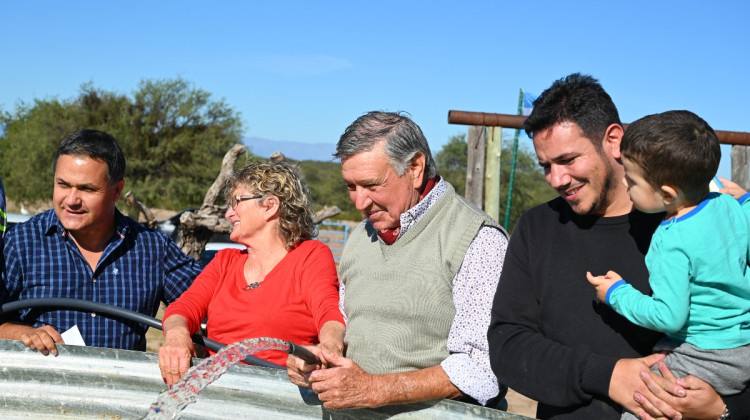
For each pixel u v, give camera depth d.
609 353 2.21
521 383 2.26
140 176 35.38
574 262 2.31
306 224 2.93
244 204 2.84
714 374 2.02
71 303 2.73
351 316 2.66
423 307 2.51
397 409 2.36
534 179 29.69
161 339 8.92
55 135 34.69
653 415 2.04
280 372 2.41
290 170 2.94
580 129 2.17
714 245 2.00
